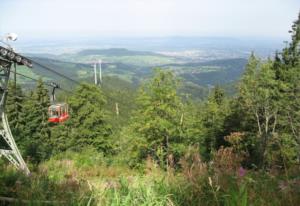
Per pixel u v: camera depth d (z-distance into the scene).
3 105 23.94
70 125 58.28
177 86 38.94
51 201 4.96
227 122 49.47
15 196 6.16
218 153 5.20
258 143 36.69
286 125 36.09
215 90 63.41
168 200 4.29
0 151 22.92
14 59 23.55
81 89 52.94
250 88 42.50
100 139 51.16
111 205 4.36
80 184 5.99
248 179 4.63
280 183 4.43
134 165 34.78
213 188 4.36
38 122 66.56
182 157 5.16
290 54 41.94
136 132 37.72
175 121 38.06
